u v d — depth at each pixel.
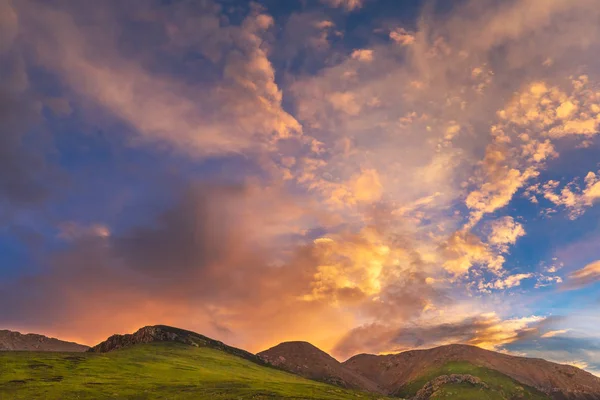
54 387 122.94
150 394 124.50
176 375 176.38
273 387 171.75
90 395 117.25
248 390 143.88
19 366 150.12
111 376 154.25
